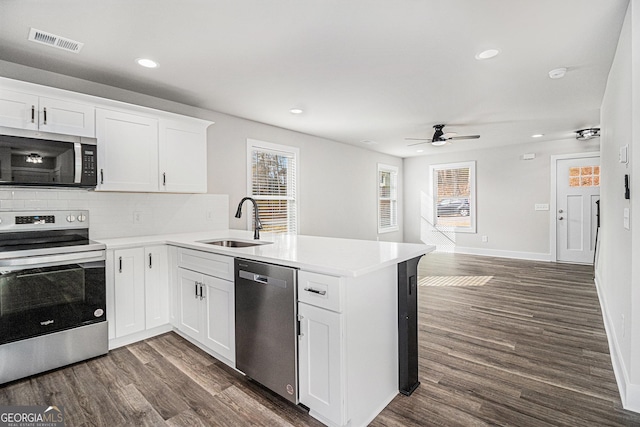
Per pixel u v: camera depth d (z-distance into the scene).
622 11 2.03
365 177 6.83
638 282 1.84
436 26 2.20
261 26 2.18
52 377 2.25
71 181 2.54
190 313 2.71
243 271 2.12
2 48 2.45
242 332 2.16
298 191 5.25
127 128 2.93
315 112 4.17
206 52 2.54
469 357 2.49
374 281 1.85
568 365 2.36
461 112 4.22
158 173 3.14
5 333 2.15
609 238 3.11
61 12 1.99
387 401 1.95
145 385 2.15
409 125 4.88
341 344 1.63
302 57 2.63
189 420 1.81
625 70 2.15
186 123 3.35
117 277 2.70
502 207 6.79
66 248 2.38
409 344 2.05
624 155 2.17
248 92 3.42
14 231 2.56
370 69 2.87
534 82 3.21
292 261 1.82
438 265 5.96
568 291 4.25
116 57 2.61
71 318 2.41
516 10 2.02
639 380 1.84
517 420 1.77
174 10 1.99
